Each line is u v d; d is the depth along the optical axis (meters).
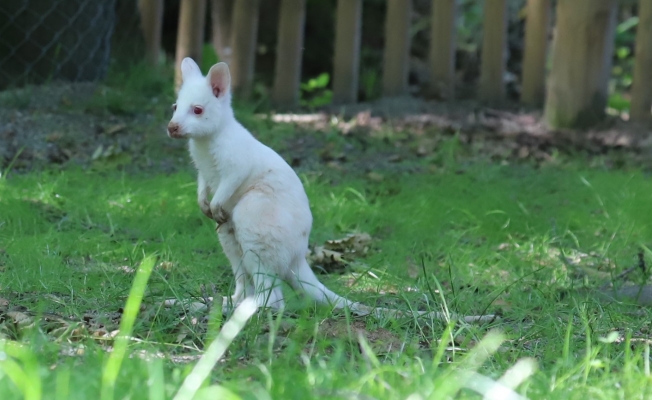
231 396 3.66
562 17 13.11
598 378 4.55
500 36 14.41
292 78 14.38
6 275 6.20
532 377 4.43
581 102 13.12
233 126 6.12
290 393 3.89
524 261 7.49
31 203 8.23
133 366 4.15
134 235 7.89
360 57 18.48
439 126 12.99
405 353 4.94
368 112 13.44
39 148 10.49
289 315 5.64
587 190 9.82
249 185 5.97
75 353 4.66
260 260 5.82
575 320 5.83
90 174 9.73
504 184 10.05
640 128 12.99
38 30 12.30
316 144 11.73
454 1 14.41
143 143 11.06
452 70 14.62
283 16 14.26
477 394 4.14
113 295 5.86
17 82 12.39
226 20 15.25
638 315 6.14
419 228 8.38
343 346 4.82
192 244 7.55
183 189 9.22
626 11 22.80
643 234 8.35
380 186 9.91
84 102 11.98
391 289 6.71
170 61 16.45
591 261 7.64
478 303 6.29
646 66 13.16
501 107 14.45
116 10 13.79
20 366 4.20
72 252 7.12
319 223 8.54
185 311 5.46
